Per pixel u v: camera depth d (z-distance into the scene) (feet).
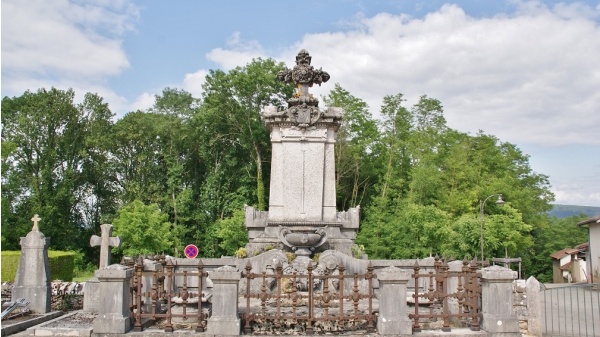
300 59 55.01
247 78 135.64
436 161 153.79
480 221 119.14
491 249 121.90
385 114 152.25
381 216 129.18
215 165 151.64
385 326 31.96
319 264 45.91
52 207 144.46
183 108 161.27
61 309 47.09
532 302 41.52
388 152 148.36
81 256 139.64
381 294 32.48
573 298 82.23
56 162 152.25
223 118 142.31
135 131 153.69
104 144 151.74
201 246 146.82
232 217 133.28
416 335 32.09
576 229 220.64
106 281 32.60
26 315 41.47
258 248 50.11
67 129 153.99
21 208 145.59
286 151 52.19
